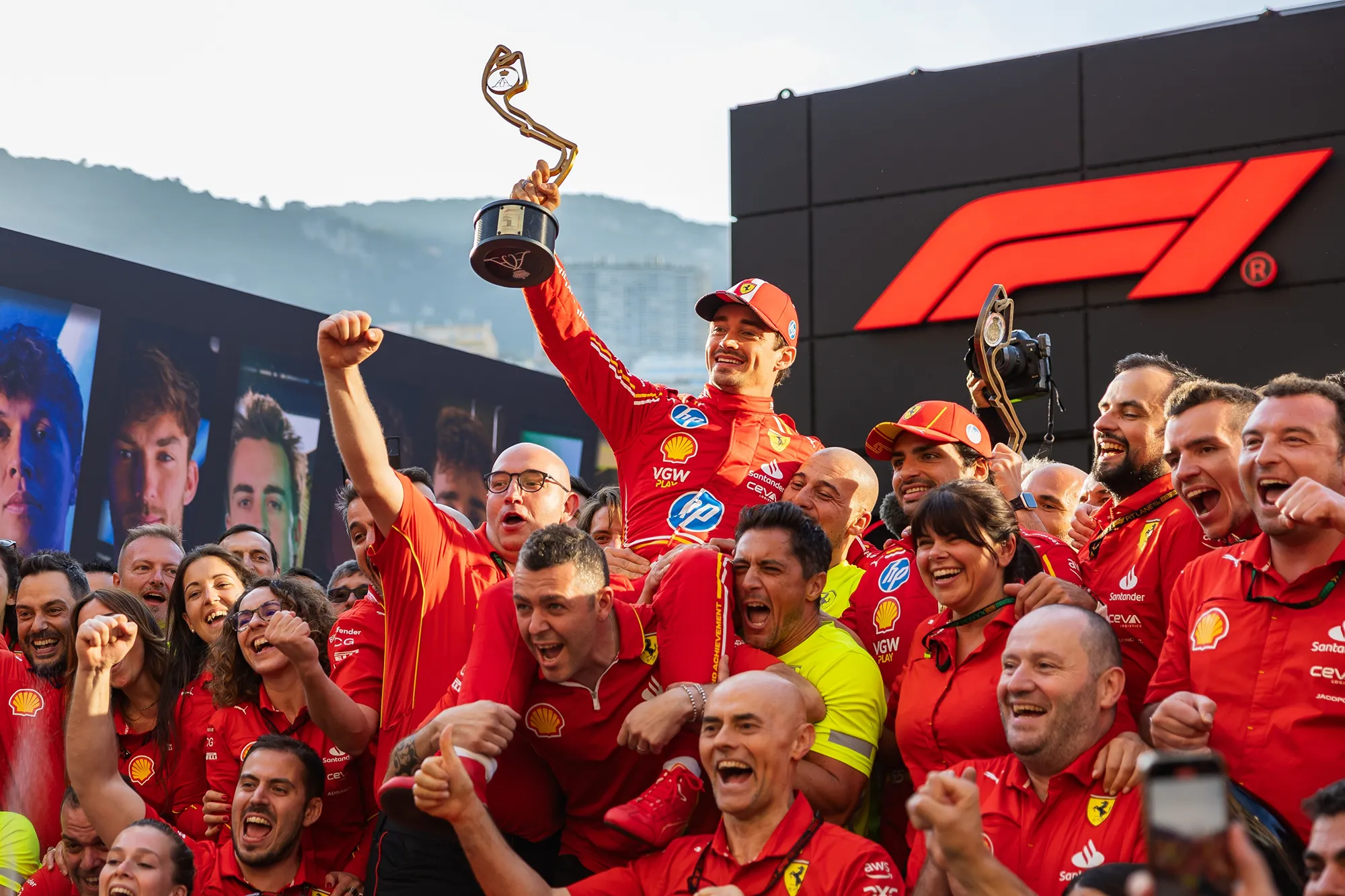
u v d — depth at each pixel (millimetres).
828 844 2873
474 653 3268
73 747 4023
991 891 2406
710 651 3193
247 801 3809
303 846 3984
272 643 3721
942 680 3240
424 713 3707
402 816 3072
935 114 8578
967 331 8391
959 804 2422
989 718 3092
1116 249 7980
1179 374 3689
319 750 4082
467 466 11289
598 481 12617
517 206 3725
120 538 8852
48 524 8445
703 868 2959
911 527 3338
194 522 9320
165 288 9219
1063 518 4602
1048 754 2811
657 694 3232
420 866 3217
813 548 3334
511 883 2902
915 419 4016
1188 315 7824
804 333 8867
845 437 8680
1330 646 2719
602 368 4266
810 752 3191
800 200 8953
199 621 4574
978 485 3309
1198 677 2906
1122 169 8039
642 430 4305
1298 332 7512
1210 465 3182
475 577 3896
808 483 3922
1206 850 1344
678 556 3385
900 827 3527
